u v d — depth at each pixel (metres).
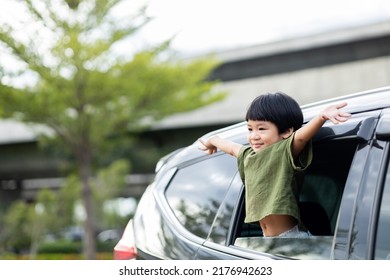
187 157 3.45
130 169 39.56
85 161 23.33
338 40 30.31
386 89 2.67
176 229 3.17
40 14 18.22
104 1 18.72
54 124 22.05
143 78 20.89
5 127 40.62
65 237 47.97
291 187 2.76
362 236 2.33
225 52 33.00
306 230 2.80
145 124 23.30
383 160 2.38
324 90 30.97
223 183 3.10
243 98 33.12
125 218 36.78
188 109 22.80
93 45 19.05
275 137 2.88
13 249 36.66
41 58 19.11
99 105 21.28
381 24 29.44
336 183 2.94
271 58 32.38
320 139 2.71
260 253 2.72
